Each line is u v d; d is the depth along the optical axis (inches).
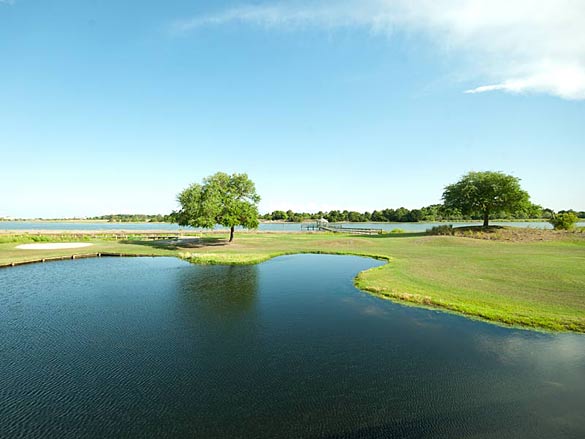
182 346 411.2
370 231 2615.7
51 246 1494.8
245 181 1721.2
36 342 426.0
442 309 544.1
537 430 250.5
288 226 4729.3
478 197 2076.8
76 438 243.3
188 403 287.9
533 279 717.9
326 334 447.2
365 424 258.2
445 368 348.5
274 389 310.2
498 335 433.4
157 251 1333.7
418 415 269.7
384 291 654.5
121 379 330.6
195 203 1505.9
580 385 313.4
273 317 520.7
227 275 866.1
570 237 1583.4
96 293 678.5
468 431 249.8
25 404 288.4
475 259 1023.6
